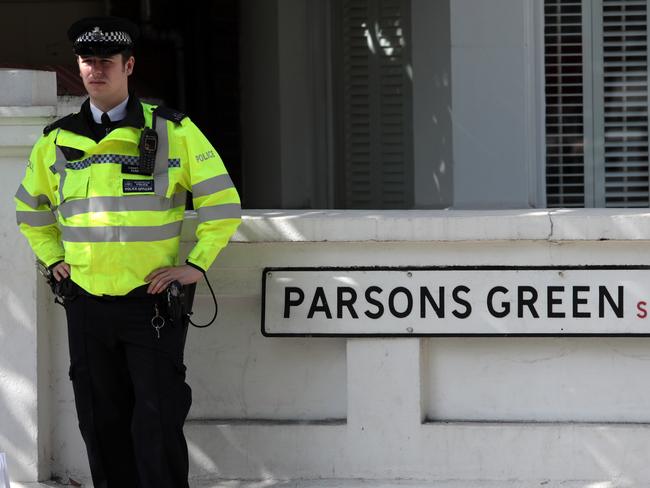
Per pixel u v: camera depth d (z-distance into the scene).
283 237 8.85
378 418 8.97
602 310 8.67
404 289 8.84
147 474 7.96
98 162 7.83
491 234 8.67
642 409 8.88
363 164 17.02
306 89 17.14
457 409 9.03
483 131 15.12
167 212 7.93
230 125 18.31
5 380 8.90
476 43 15.05
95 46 7.70
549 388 8.93
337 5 17.00
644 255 8.70
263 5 17.34
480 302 8.77
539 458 8.88
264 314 8.97
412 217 8.78
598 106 15.62
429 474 8.95
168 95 18.62
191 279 7.95
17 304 8.86
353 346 8.95
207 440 9.14
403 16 16.53
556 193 15.77
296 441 9.06
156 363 7.94
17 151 8.77
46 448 9.04
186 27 18.72
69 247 7.95
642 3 15.47
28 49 18.70
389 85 16.75
